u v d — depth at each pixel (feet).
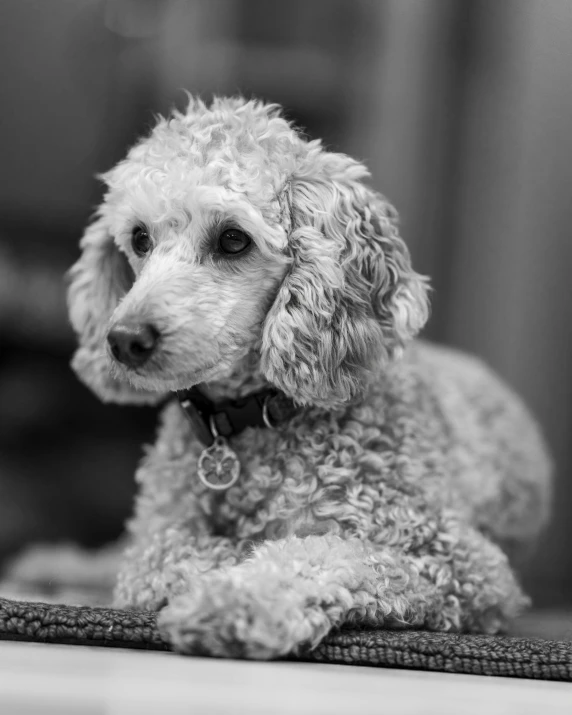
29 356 17.37
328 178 7.35
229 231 6.99
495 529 9.29
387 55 16.44
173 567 6.67
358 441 7.06
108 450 17.39
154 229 7.16
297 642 5.26
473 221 16.75
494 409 9.80
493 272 16.69
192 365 6.65
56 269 17.22
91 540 16.33
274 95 15.94
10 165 16.94
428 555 6.73
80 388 17.57
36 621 5.82
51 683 4.38
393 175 16.78
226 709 3.95
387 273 7.44
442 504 7.14
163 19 16.24
